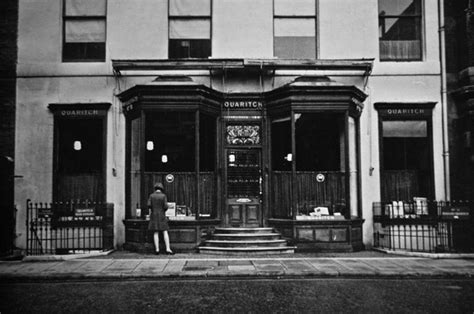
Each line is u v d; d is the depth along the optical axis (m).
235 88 13.37
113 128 13.23
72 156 13.25
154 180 12.65
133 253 12.00
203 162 12.90
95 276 8.96
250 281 8.61
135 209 12.88
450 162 13.10
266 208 12.91
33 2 13.56
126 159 13.08
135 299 7.27
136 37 13.45
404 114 13.27
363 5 13.61
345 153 12.65
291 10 13.73
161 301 7.13
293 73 13.39
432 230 12.78
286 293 7.61
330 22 13.57
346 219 12.37
